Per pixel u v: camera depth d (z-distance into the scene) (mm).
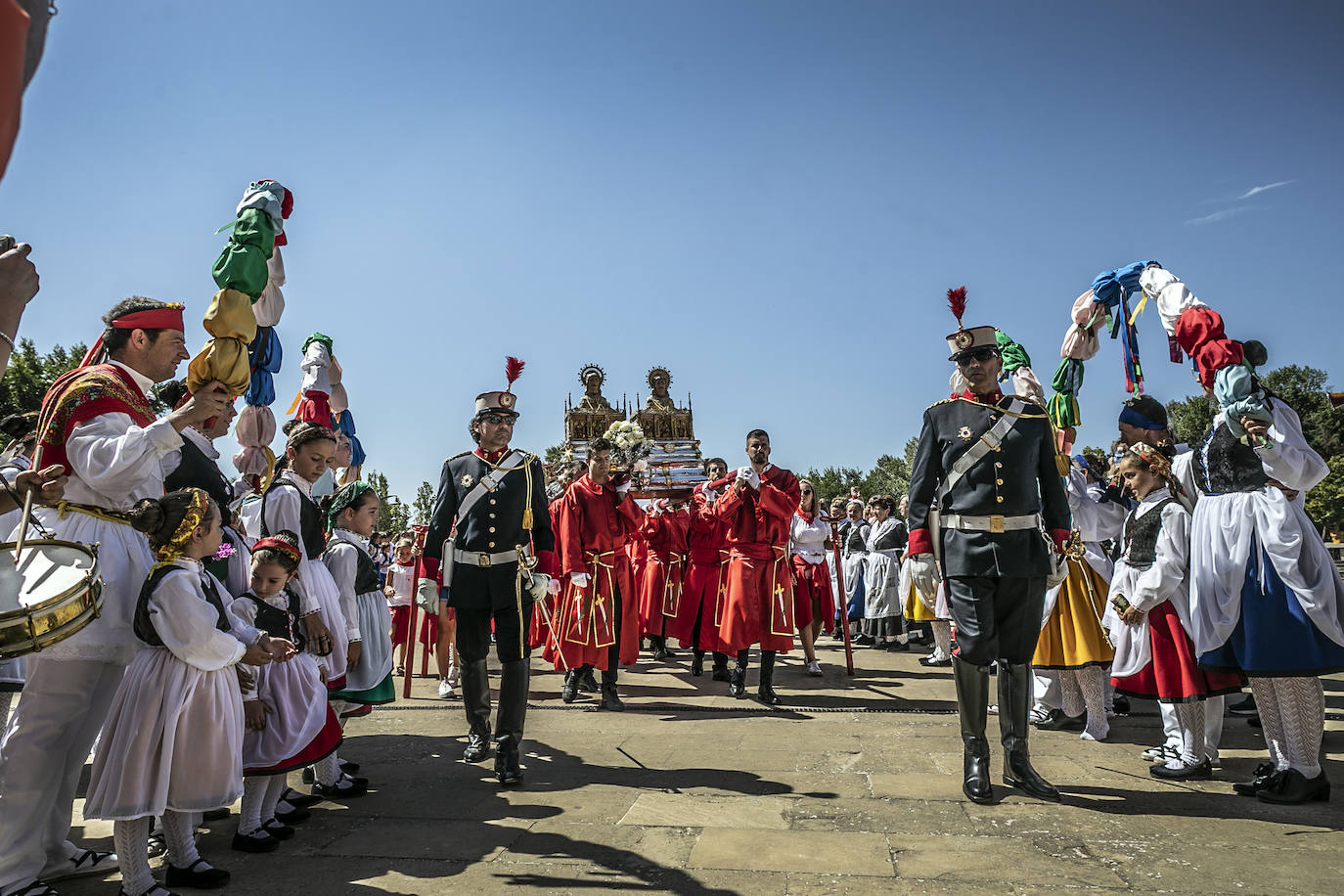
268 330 5117
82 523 3371
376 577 5633
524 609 5176
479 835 3828
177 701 3182
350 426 7473
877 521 12023
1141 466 5250
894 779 4699
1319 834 3674
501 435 5523
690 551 9703
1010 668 4504
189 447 4262
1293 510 4250
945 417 4797
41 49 976
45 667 3182
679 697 7973
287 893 3199
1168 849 3492
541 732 6348
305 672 4074
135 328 3613
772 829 3811
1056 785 4531
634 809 4188
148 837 3205
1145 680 4887
